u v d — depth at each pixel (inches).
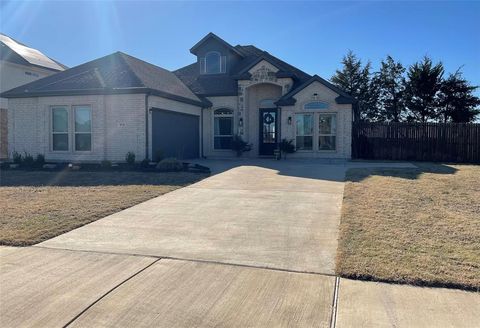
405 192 382.9
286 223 287.4
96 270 200.5
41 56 994.1
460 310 157.8
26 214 310.7
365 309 159.0
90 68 737.0
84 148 673.0
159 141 684.7
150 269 201.2
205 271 198.2
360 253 215.8
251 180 481.7
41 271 199.8
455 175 507.2
